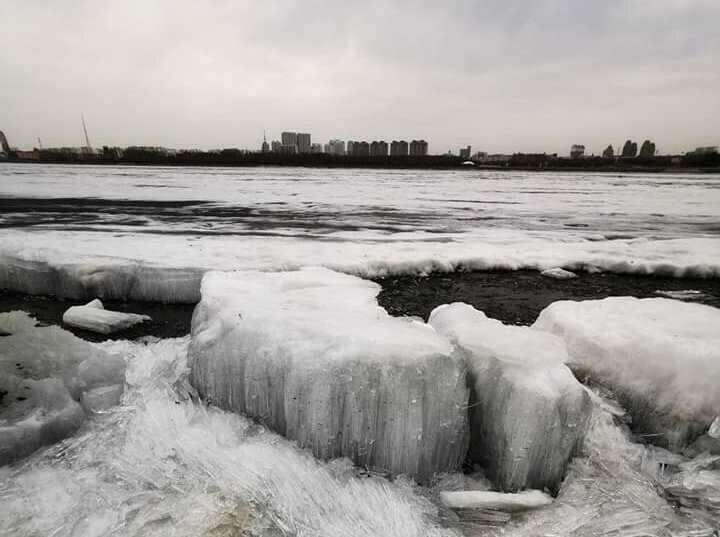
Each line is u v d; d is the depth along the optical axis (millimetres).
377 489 2822
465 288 8141
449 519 2625
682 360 3350
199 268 7348
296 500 2684
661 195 25016
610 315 4320
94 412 3441
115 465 2920
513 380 2916
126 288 7266
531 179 42469
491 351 3262
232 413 3508
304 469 2910
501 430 2910
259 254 8680
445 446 3035
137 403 3613
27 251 7984
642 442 3357
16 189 23281
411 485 2930
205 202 19172
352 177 41969
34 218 13773
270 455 3012
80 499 2641
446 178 42250
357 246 9883
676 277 9070
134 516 2521
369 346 3082
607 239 12023
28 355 3607
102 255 7977
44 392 3262
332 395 2975
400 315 6781
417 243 10664
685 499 2781
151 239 10102
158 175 39000
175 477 2822
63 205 17203
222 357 3533
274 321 3701
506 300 7555
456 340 3539
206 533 2426
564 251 10164
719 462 2959
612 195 24875
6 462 2889
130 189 24547
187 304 7137
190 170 51594
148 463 2939
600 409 3475
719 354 3250
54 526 2451
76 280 7168
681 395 3266
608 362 3773
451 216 16062
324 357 3047
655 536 2514
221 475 2834
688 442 3201
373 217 15578
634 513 2666
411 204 19688
